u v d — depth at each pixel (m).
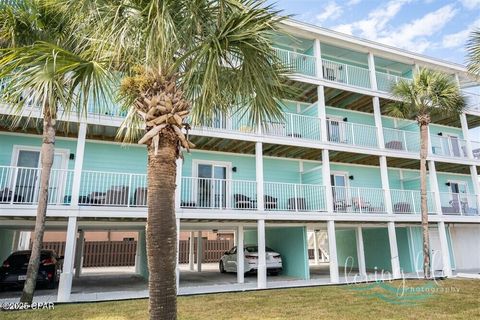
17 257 10.75
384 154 15.53
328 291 10.58
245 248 15.04
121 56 5.22
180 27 4.86
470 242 19.16
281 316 7.12
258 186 12.63
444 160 17.06
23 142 11.59
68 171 10.71
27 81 4.25
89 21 5.23
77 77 4.66
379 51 17.05
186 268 20.38
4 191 9.92
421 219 14.67
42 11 7.21
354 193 16.14
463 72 18.88
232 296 9.80
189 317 7.10
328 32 15.57
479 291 10.31
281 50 14.55
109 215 10.26
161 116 4.67
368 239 18.44
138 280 13.84
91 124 10.90
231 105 6.02
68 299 9.16
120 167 12.73
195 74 5.43
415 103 13.92
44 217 8.28
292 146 13.86
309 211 13.43
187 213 11.34
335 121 15.73
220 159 14.49
